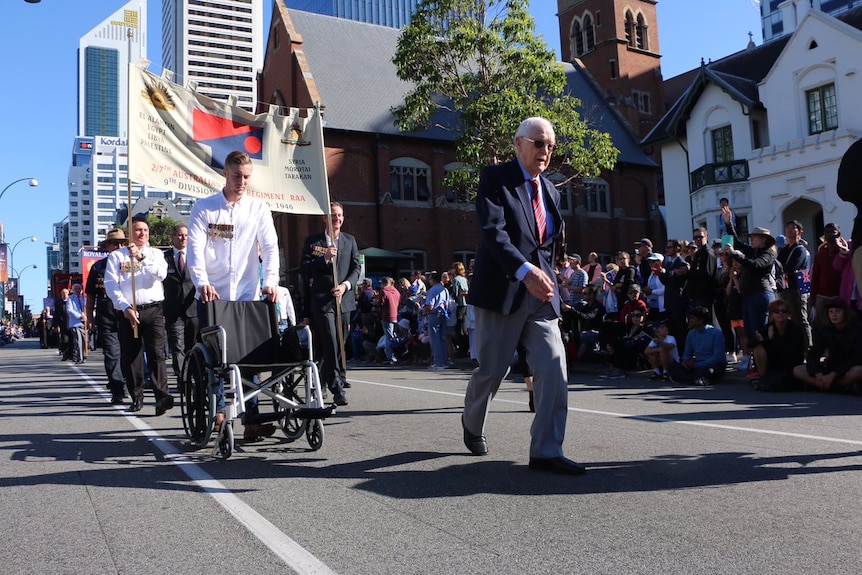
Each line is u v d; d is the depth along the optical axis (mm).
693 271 10898
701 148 28938
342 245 7926
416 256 35719
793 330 8781
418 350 15672
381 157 34625
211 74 180000
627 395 8547
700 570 2695
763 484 3965
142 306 7555
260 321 5332
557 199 4680
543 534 3152
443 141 36156
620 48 50125
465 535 3162
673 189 31500
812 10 23672
